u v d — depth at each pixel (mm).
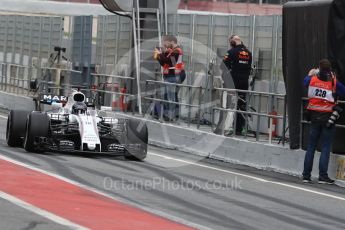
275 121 64125
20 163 48281
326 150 50531
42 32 110625
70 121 55781
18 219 30969
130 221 32469
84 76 99625
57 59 94750
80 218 32062
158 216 34531
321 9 53062
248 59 65875
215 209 37875
